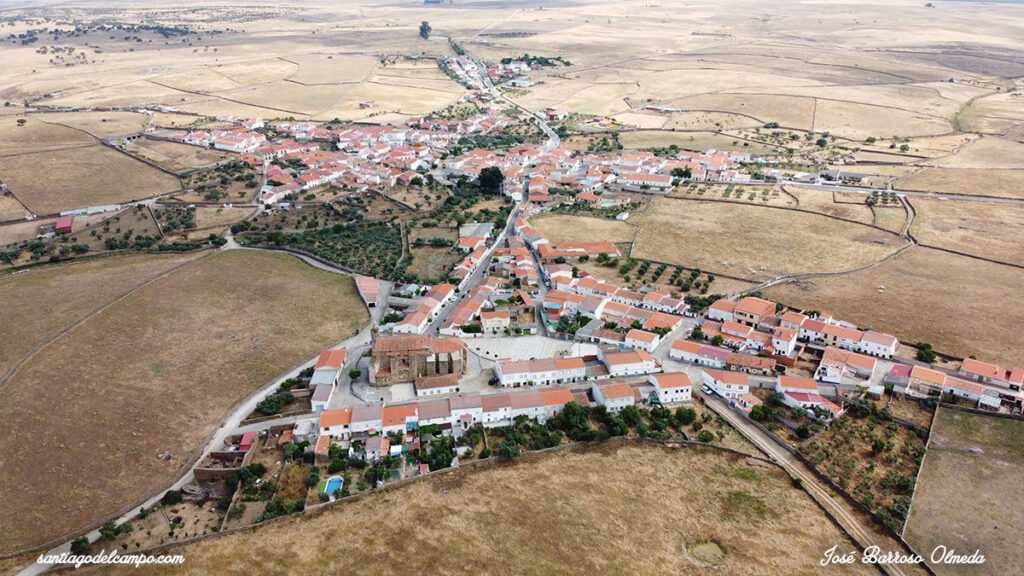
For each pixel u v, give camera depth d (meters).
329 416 175.75
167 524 146.75
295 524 144.00
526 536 139.38
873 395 188.38
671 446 171.00
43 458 164.00
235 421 180.88
